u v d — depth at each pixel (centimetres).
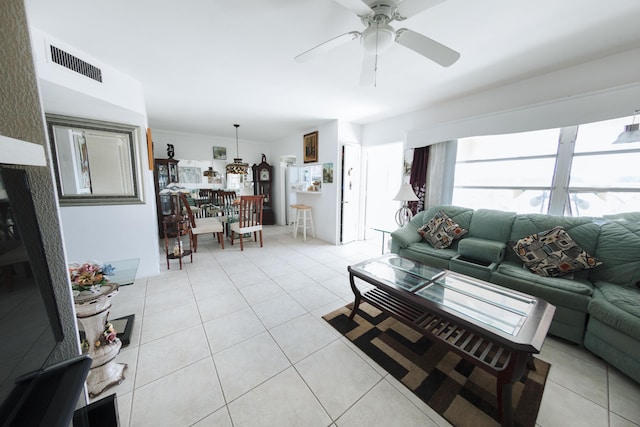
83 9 140
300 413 122
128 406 125
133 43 178
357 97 293
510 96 253
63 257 92
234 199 539
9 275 65
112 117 241
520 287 194
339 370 150
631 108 188
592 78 205
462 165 311
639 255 174
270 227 612
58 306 91
